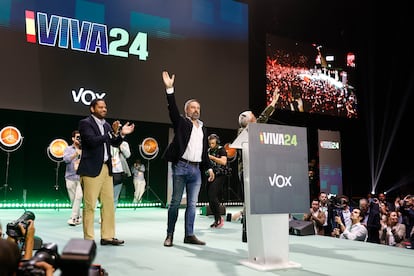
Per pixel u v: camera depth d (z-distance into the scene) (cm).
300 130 274
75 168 582
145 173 1114
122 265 252
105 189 340
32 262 89
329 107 1183
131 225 501
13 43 769
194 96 934
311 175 998
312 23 1223
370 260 286
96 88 836
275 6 1169
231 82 984
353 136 1312
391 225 545
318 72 1173
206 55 959
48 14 804
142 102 880
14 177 962
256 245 258
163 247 327
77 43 826
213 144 508
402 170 1295
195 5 959
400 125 1298
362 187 1302
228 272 238
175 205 340
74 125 1033
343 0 1185
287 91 1114
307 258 290
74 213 483
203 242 346
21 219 162
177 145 341
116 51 861
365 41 1281
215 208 495
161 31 913
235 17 1009
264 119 335
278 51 1114
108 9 862
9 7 771
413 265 270
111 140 352
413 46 1195
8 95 757
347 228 563
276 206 254
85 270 68
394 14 1215
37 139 998
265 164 254
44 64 792
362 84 1272
